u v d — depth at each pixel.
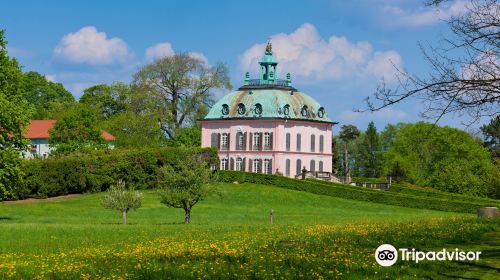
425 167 130.00
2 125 63.12
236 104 125.62
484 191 113.38
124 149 98.38
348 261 25.41
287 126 122.50
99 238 41.44
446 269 24.22
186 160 62.44
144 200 85.69
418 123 132.88
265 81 129.00
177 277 23.73
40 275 25.55
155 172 97.56
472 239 32.75
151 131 128.12
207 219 66.12
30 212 71.12
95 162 92.25
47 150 126.81
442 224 42.09
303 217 68.44
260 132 122.75
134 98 130.62
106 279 23.80
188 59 131.62
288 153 122.12
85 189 91.81
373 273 23.42
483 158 125.56
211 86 133.00
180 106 132.25
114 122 130.50
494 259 26.17
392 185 104.00
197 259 27.81
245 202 89.88
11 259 31.14
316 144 125.50
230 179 104.94
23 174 64.81
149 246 34.91
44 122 132.62
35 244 38.25
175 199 60.09
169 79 131.50
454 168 118.06
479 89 21.42
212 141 126.12
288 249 29.88
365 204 89.75
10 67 66.44
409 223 45.97
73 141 110.69
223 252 29.80
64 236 42.69
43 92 166.12
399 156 133.88
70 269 26.39
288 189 99.56
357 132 158.62
